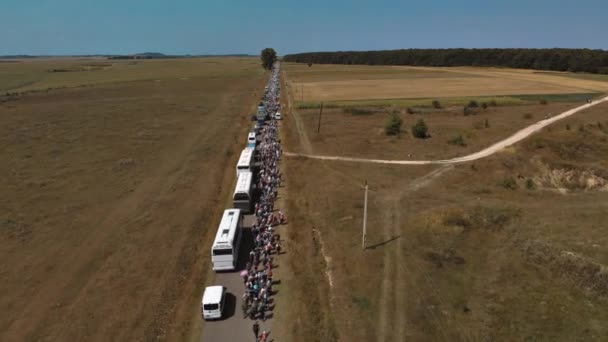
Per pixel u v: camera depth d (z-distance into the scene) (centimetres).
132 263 3722
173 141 8106
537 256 3456
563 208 4534
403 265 3450
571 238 3734
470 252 3647
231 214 4006
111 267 3659
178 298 3250
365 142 7550
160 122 9919
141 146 7694
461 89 14912
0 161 6688
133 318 2998
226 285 3406
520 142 7100
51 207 4916
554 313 2817
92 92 15412
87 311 3077
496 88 14912
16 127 9156
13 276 3525
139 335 2831
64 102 12988
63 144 7788
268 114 10531
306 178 5753
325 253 3753
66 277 3516
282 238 4141
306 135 8225
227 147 7650
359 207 4619
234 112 11356
